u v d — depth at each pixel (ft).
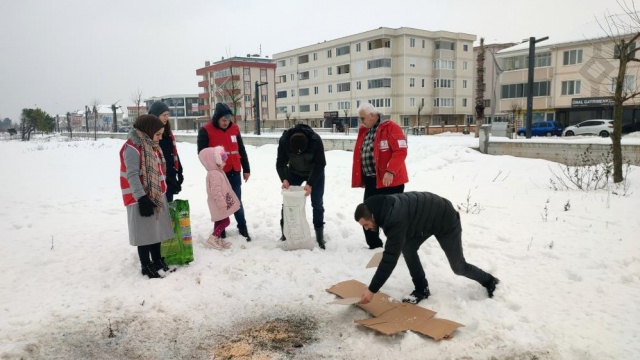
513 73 143.23
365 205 12.25
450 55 178.70
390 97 174.60
